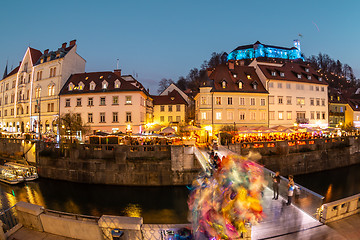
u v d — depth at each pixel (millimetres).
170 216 18812
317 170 32719
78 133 37594
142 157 26172
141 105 43344
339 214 10789
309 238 9219
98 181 26828
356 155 36750
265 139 34219
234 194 7398
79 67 52750
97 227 7848
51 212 8875
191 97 60750
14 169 29797
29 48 55688
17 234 8508
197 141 41531
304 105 47750
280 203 13070
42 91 49125
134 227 7461
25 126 53094
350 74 128250
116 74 46688
